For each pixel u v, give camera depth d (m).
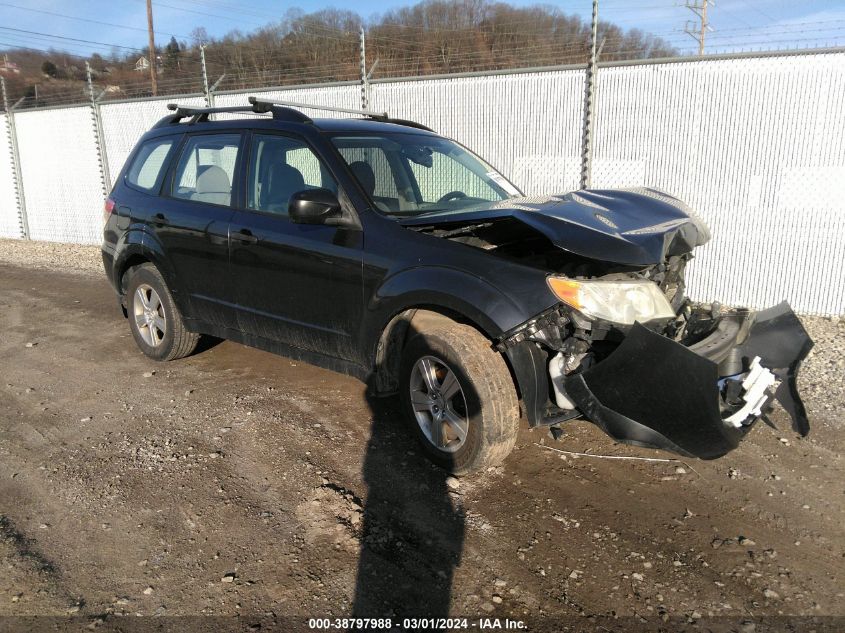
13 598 2.49
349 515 3.05
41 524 2.98
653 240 2.98
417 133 4.60
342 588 2.58
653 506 3.18
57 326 6.44
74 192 12.83
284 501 3.17
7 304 7.49
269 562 2.72
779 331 3.49
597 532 2.96
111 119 11.91
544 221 3.07
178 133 4.91
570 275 3.25
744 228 7.06
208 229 4.38
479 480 3.40
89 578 2.62
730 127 6.92
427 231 3.53
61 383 4.79
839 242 6.68
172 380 4.82
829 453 3.73
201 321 4.70
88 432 3.94
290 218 3.92
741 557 2.79
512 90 7.98
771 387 3.20
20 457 3.63
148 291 5.11
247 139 4.35
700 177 7.16
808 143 6.63
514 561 2.76
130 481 3.36
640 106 7.29
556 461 3.61
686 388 2.68
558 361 3.07
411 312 3.48
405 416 3.58
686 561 2.77
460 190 4.36
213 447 3.73
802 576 2.68
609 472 3.50
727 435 2.78
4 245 13.12
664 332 3.27
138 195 5.05
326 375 4.91
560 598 2.54
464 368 3.16
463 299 3.13
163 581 2.60
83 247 12.56
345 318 3.71
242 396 4.49
